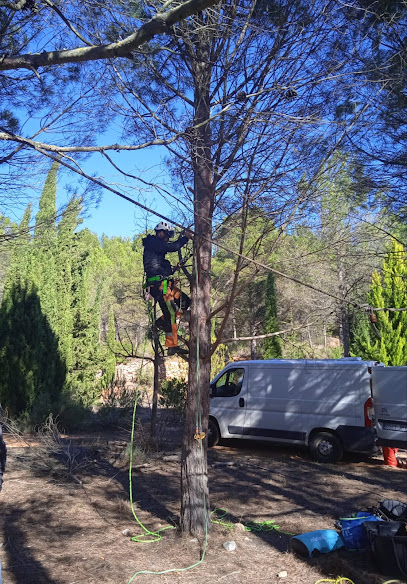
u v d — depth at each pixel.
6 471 8.32
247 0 5.11
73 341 20.38
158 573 4.50
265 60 5.18
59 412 13.19
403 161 5.88
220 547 5.13
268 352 20.39
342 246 5.81
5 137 3.73
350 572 4.49
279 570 4.62
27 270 15.33
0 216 7.65
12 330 14.17
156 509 6.45
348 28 5.09
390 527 4.80
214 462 9.53
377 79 5.23
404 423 9.33
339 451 9.91
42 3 4.68
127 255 54.19
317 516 6.27
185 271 6.16
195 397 5.58
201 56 5.48
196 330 5.65
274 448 11.61
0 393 13.76
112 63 5.28
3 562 4.73
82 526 5.77
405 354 17.06
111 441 11.00
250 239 5.66
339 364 10.23
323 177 5.16
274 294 20.67
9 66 3.88
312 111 5.14
